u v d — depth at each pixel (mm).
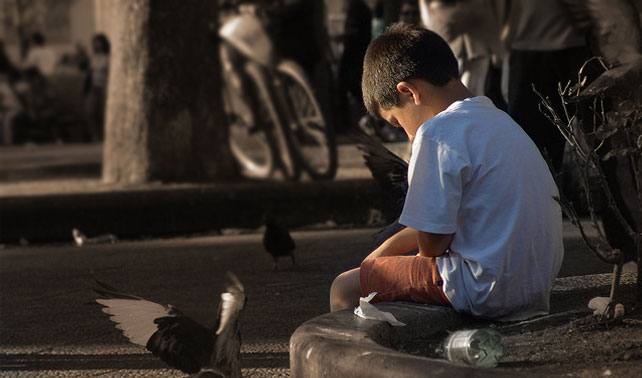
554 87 7863
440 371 2986
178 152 16875
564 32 7691
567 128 4633
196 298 7781
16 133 37625
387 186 6340
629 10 6664
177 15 16797
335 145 16125
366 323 3941
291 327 6457
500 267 4223
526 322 4336
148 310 3699
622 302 4676
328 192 13320
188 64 16891
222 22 16547
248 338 6152
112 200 13656
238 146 17906
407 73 4488
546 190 4363
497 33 11359
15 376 5480
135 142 16891
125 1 16891
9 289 8695
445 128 4285
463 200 4285
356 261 9375
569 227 9109
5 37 55094
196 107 16969
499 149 4273
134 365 5652
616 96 4902
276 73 16188
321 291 7840
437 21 11445
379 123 19297
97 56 35094
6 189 17750
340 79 19297
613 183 6375
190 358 3615
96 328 6793
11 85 38125
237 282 3545
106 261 10422
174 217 13430
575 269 6844
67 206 13453
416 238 4773
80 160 26375
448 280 4328
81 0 58344
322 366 3467
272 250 9164
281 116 16312
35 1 56625
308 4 15953
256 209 13586
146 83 16828
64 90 38719
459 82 4570
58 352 6066
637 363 3680
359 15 19094
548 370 3623
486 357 3721
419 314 4242
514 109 8016
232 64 16719
